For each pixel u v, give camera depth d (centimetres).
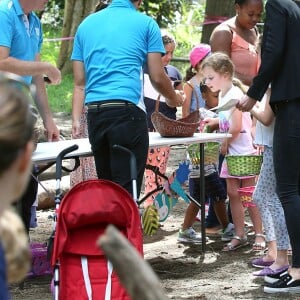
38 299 648
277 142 620
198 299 640
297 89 607
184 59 2038
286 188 624
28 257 228
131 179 592
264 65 612
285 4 611
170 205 755
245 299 641
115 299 536
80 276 543
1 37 624
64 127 1586
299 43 608
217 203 822
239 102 636
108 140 625
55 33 2903
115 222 548
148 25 638
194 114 765
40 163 652
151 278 204
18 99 212
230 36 827
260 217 786
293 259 647
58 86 2195
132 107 620
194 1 2842
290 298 641
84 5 2309
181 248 808
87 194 544
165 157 857
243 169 754
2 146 208
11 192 214
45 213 977
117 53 626
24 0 636
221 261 756
